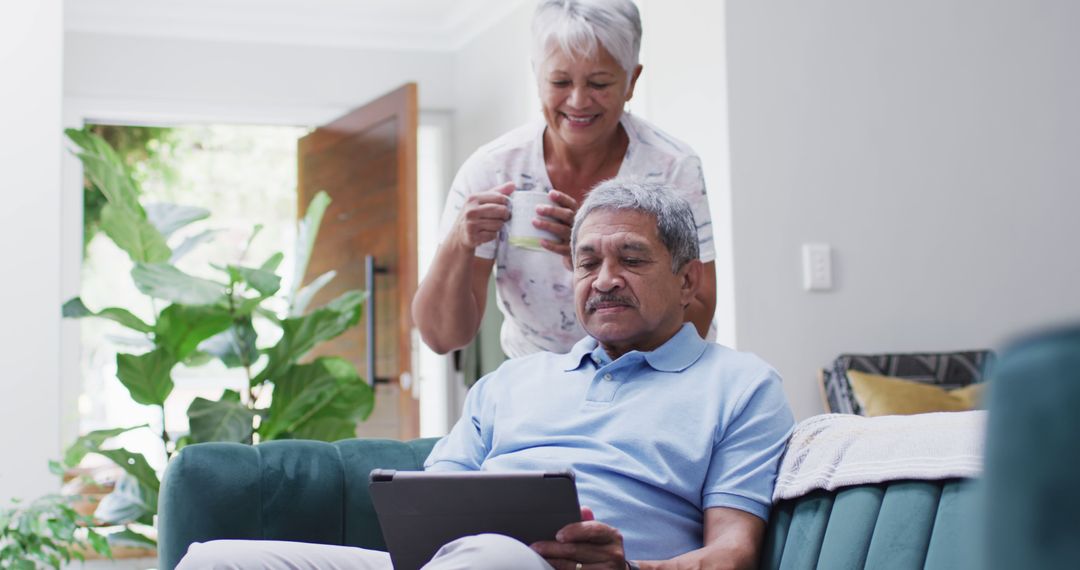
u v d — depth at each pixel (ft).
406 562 4.74
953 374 10.62
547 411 5.59
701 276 5.75
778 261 10.80
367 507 6.10
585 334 7.14
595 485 5.21
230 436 10.18
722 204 10.89
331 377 10.89
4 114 10.01
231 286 10.53
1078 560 1.42
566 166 7.00
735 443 5.18
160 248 10.83
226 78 16.96
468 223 6.53
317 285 11.73
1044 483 1.44
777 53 10.93
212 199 27.81
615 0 6.48
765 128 10.85
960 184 11.48
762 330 10.71
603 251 5.51
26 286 9.95
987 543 1.51
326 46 17.42
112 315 10.25
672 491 5.16
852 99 11.15
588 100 6.56
